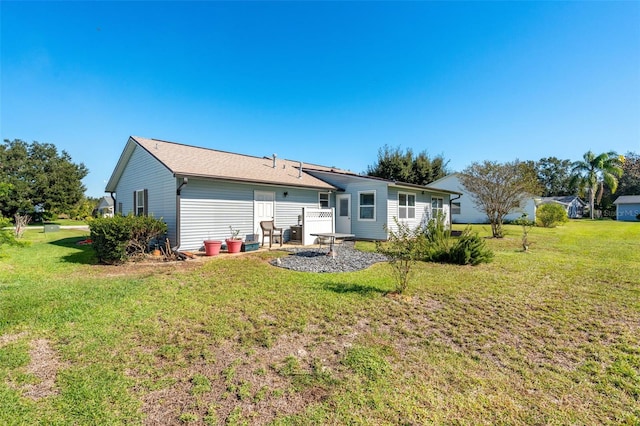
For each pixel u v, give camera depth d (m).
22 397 2.40
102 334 3.62
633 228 21.53
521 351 3.31
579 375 2.83
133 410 2.27
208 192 10.41
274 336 3.64
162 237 10.34
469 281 6.39
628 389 2.61
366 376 2.78
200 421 2.16
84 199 35.94
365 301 4.98
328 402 2.39
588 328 3.96
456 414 2.26
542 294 5.48
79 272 7.07
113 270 7.30
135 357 3.09
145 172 11.93
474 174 16.52
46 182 31.62
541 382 2.71
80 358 3.05
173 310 4.49
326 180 15.83
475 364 3.03
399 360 3.10
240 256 9.31
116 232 7.95
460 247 8.44
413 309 4.64
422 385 2.64
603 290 5.75
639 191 41.94
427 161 28.45
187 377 2.73
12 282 6.03
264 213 12.12
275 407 2.32
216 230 10.62
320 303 4.86
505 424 2.16
